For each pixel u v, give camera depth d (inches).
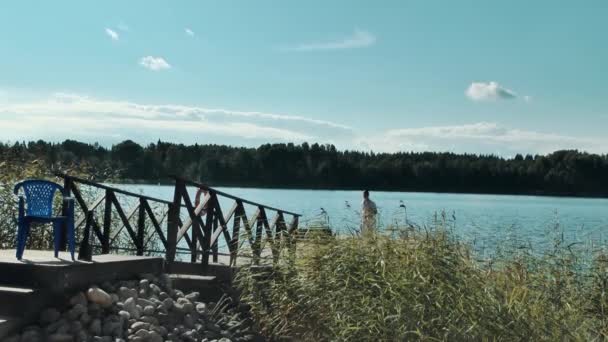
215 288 425.7
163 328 342.6
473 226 476.1
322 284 366.3
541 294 360.2
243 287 419.5
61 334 305.0
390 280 332.5
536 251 411.2
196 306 390.3
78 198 418.3
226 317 398.9
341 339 336.2
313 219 413.7
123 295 351.6
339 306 349.7
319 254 381.4
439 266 339.9
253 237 431.5
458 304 313.7
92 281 347.3
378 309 325.7
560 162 5457.7
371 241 368.8
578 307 359.9
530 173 5398.6
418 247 352.2
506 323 305.9
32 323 312.5
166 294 376.5
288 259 397.4
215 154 4471.0
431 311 315.6
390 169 5211.6
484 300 318.7
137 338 322.3
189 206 449.1
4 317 304.3
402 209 384.8
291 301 378.6
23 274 325.1
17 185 348.8
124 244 562.3
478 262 382.0
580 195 5364.2
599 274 393.4
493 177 5369.1
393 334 316.2
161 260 409.1
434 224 369.4
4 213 514.6
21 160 589.3
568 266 398.6
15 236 507.8
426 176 5295.3
